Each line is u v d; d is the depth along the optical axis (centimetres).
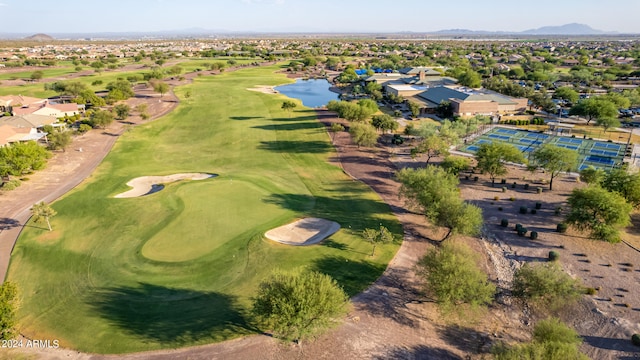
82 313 4306
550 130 12275
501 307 4622
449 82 19300
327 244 5675
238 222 6353
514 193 7662
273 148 10681
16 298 3919
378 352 3791
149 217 6525
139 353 3712
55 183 8144
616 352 3919
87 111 14450
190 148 10862
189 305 4403
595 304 4566
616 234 5522
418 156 9825
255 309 3709
